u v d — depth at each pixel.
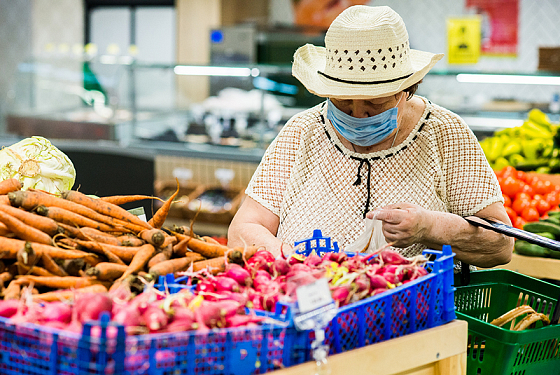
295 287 1.15
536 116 3.54
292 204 2.04
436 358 1.29
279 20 8.23
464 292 1.89
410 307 1.26
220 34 6.85
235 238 1.94
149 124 5.21
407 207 1.72
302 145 2.04
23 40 8.62
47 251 1.26
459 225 1.75
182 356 0.96
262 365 1.03
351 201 1.97
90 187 4.01
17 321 0.99
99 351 0.86
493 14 7.40
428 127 1.95
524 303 1.86
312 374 1.07
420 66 1.93
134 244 1.40
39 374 0.97
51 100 5.74
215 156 4.68
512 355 1.47
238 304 1.10
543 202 2.80
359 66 1.70
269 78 4.85
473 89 7.14
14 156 1.71
